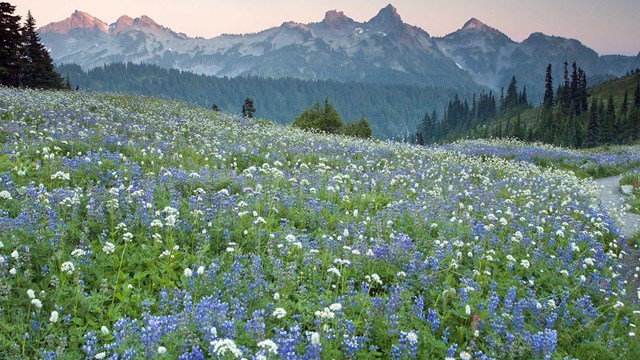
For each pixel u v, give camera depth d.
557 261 10.64
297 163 18.64
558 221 14.45
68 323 6.16
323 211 12.03
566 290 9.24
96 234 8.88
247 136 25.00
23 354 5.34
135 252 8.30
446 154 30.45
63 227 8.40
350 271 8.64
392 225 11.70
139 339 5.72
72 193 9.82
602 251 12.04
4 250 7.34
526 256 10.51
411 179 18.39
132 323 6.03
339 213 12.14
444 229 11.67
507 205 16.12
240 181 13.64
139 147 17.17
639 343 7.61
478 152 39.56
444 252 9.76
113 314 6.47
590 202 18.80
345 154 23.41
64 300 6.52
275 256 8.80
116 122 23.45
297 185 14.19
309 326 6.78
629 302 9.54
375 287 8.49
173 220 8.38
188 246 8.84
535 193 19.61
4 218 7.96
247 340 6.00
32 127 17.62
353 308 7.24
